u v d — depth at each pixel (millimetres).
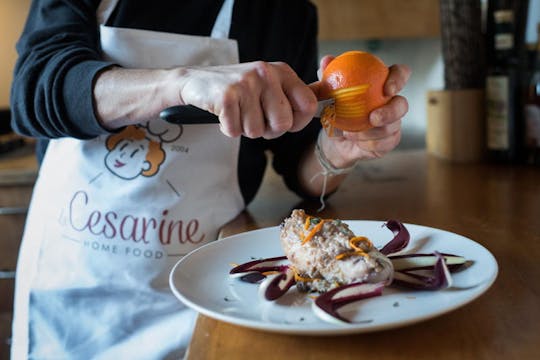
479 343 408
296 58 1021
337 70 553
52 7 867
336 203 964
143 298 817
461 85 1298
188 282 539
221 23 888
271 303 493
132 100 683
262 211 937
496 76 1198
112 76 710
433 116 1394
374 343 419
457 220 785
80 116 726
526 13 1175
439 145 1365
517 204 855
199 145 836
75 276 826
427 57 1849
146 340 802
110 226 813
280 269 576
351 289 475
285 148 1014
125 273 812
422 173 1201
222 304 496
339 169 845
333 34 1787
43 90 747
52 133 789
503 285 521
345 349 413
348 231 537
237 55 884
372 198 984
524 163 1213
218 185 860
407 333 432
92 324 826
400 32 1777
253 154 953
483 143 1274
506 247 642
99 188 820
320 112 576
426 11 1751
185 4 887
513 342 406
